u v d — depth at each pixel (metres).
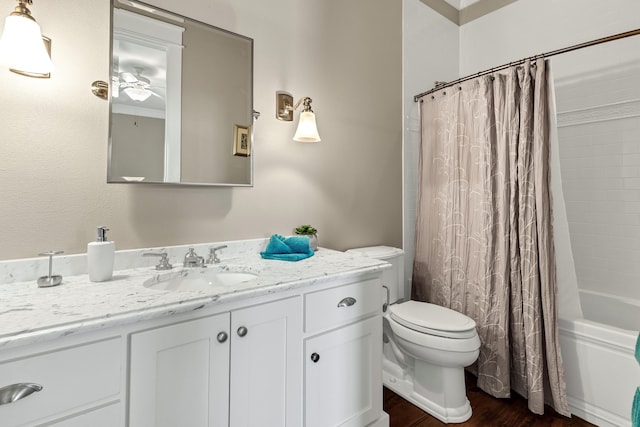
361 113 2.09
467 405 1.56
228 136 1.48
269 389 1.01
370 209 2.15
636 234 1.99
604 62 2.08
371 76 2.14
